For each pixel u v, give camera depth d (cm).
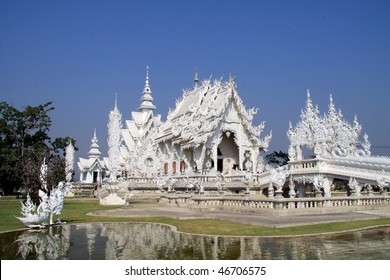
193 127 5800
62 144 7106
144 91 9462
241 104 5797
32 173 3903
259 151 5972
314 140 5272
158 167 6675
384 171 3569
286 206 2442
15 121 6562
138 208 3322
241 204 2769
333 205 2655
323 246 1424
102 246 1505
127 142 8694
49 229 2017
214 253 1325
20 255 1347
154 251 1388
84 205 4019
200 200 2998
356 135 5681
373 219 2212
